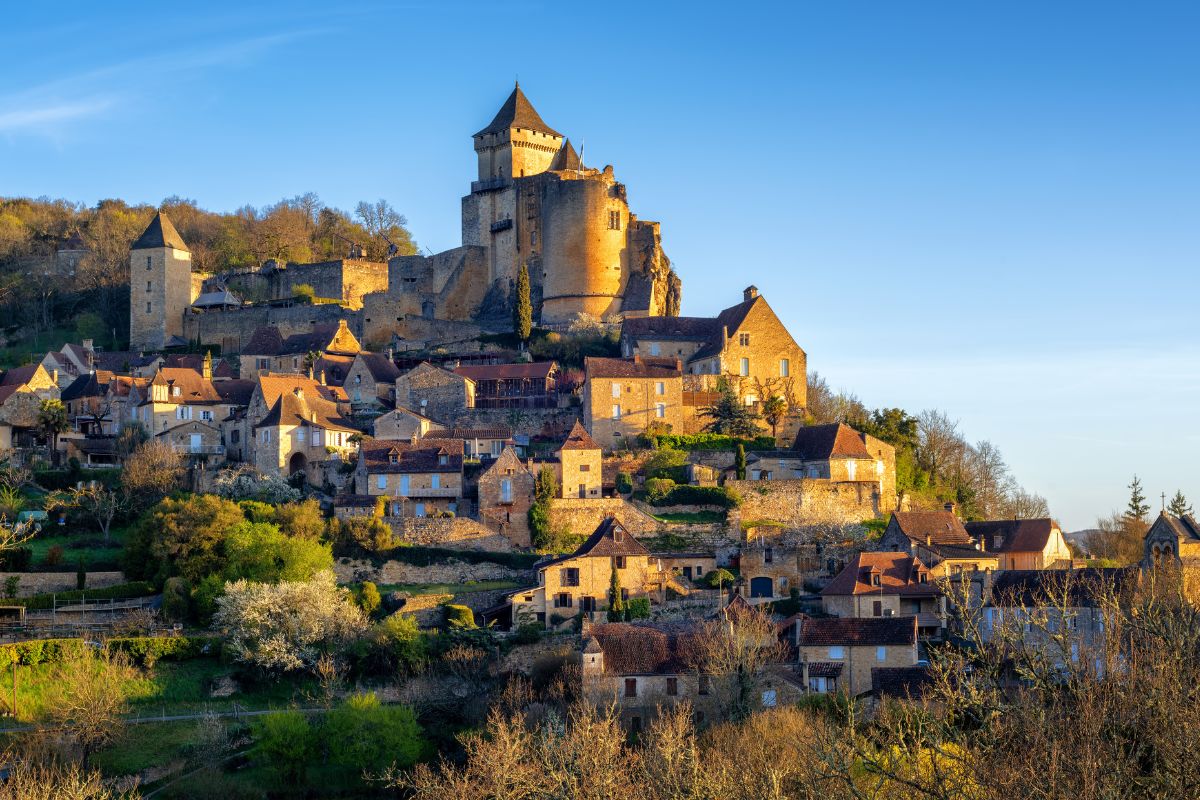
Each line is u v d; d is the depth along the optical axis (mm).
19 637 105750
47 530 128625
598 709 93250
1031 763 42781
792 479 138750
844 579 112125
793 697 91125
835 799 46188
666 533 129000
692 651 97000
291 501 132000
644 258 196500
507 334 189000
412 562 121562
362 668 104062
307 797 87938
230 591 107688
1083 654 50531
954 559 118000
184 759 90750
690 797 57750
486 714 94875
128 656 103188
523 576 122688
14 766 79125
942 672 52656
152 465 137000
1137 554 139125
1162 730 43938
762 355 163125
